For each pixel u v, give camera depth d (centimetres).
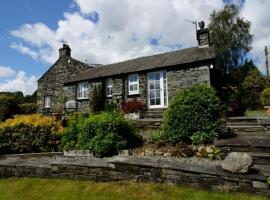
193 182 451
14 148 822
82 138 786
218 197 409
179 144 712
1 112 1781
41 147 838
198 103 732
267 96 1769
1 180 571
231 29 2870
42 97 2228
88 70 2022
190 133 722
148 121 991
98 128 770
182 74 1295
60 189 496
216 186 434
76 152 764
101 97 1616
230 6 2969
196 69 1258
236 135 773
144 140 824
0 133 820
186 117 731
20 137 834
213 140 695
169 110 780
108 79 1631
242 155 439
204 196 416
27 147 829
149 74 1426
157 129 940
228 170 439
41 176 568
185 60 1307
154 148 724
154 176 485
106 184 496
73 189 490
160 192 445
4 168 598
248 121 988
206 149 638
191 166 472
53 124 896
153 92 1401
